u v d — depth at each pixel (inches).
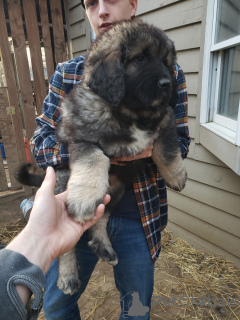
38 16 193.0
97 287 116.1
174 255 131.5
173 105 67.7
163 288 112.0
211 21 106.2
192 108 122.9
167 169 67.3
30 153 192.5
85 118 57.1
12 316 28.0
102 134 56.7
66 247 43.3
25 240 38.2
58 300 68.1
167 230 150.3
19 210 180.2
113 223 67.0
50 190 43.9
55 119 70.5
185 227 140.3
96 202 48.6
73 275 66.9
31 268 32.7
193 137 124.6
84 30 175.6
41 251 38.1
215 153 107.1
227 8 101.4
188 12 112.6
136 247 67.0
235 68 103.1
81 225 47.6
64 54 189.3
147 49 60.9
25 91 178.9
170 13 119.5
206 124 117.0
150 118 62.9
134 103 59.4
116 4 70.4
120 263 68.2
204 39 109.7
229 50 106.3
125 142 58.3
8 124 177.0
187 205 135.6
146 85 58.2
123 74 57.6
